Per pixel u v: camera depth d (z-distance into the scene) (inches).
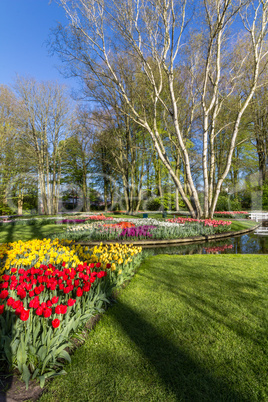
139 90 609.6
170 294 137.9
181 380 73.1
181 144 456.4
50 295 104.5
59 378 74.0
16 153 938.1
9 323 87.3
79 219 717.3
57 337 78.8
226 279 164.6
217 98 495.8
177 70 601.6
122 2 376.5
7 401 64.7
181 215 824.9
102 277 130.7
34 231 480.4
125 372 76.4
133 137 893.2
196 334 97.0
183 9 391.5
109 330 100.4
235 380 73.0
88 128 1050.1
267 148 861.8
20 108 928.3
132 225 440.1
